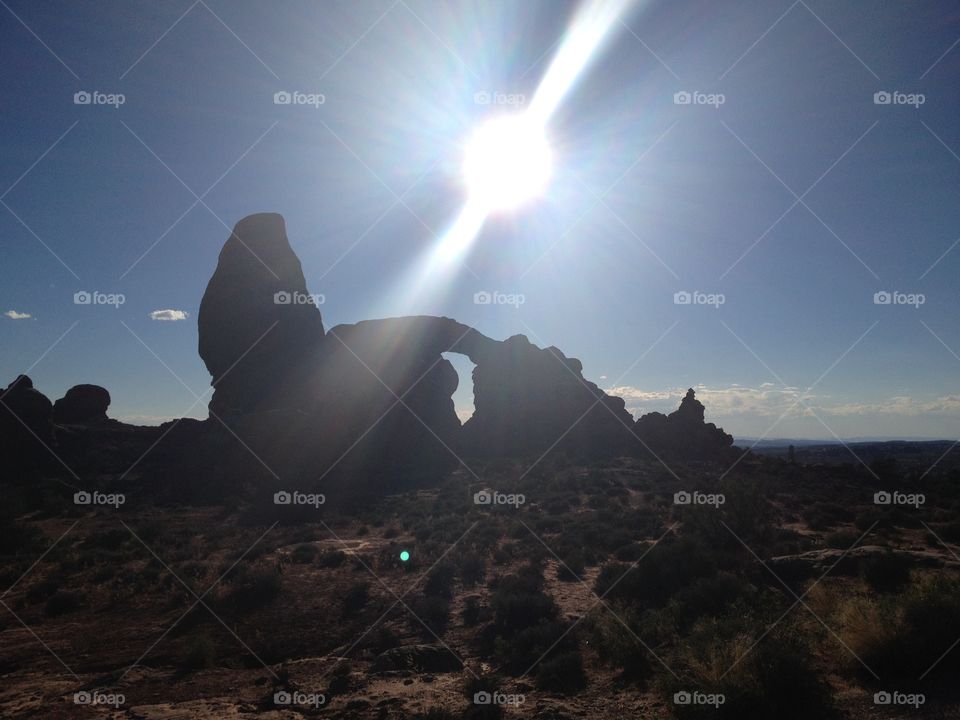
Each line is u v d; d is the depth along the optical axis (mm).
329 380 60625
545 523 29844
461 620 16234
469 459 63812
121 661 14047
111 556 25219
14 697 11953
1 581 21984
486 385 70125
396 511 38844
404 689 11805
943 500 35406
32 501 41812
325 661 13836
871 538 22453
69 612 18016
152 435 61406
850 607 10773
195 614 17344
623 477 47281
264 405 59406
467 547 24484
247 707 11234
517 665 12766
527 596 16109
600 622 13992
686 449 65125
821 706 8477
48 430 54125
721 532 21719
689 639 11414
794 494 37625
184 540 29641
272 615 17234
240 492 46969
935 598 10070
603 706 10266
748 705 8562
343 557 23844
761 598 13328
